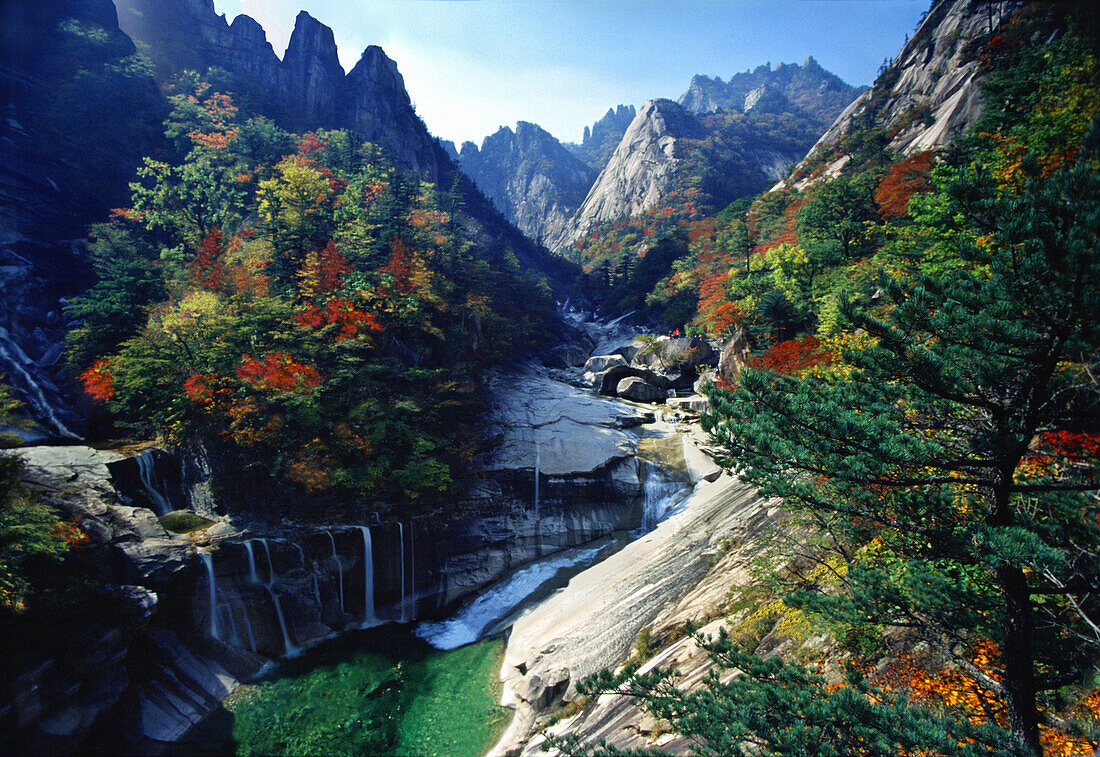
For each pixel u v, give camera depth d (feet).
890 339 29.19
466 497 115.14
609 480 126.52
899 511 31.04
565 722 63.26
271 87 346.54
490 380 176.24
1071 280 22.48
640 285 351.87
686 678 55.62
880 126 300.61
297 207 172.55
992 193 26.68
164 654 77.25
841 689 26.96
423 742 69.21
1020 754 24.25
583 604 87.81
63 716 63.41
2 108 166.20
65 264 153.28
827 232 171.73
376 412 108.37
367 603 100.53
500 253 283.79
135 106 215.31
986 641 31.63
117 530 82.23
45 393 123.95
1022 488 26.53
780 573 58.13
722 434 33.86
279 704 76.38
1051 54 52.75
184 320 109.19
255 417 101.09
